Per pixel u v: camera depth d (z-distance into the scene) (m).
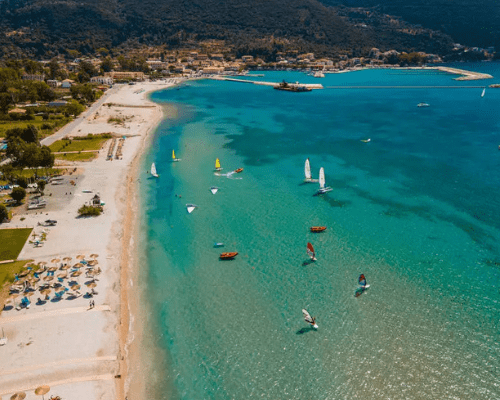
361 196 99.88
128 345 53.97
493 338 54.12
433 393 46.72
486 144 142.12
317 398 46.50
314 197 99.81
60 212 88.50
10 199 93.56
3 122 167.25
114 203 94.38
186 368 50.72
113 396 45.16
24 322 55.44
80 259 69.62
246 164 125.12
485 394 46.47
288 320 58.31
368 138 153.75
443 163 122.94
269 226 85.56
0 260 68.81
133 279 67.94
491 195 98.75
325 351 52.78
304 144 146.50
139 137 154.25
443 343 53.56
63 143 142.12
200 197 100.69
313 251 72.06
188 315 59.72
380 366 50.41
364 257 73.25
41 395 44.28
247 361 51.62
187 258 74.25
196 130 169.50
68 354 50.56
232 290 65.19
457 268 69.31
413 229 83.00
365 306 60.59
